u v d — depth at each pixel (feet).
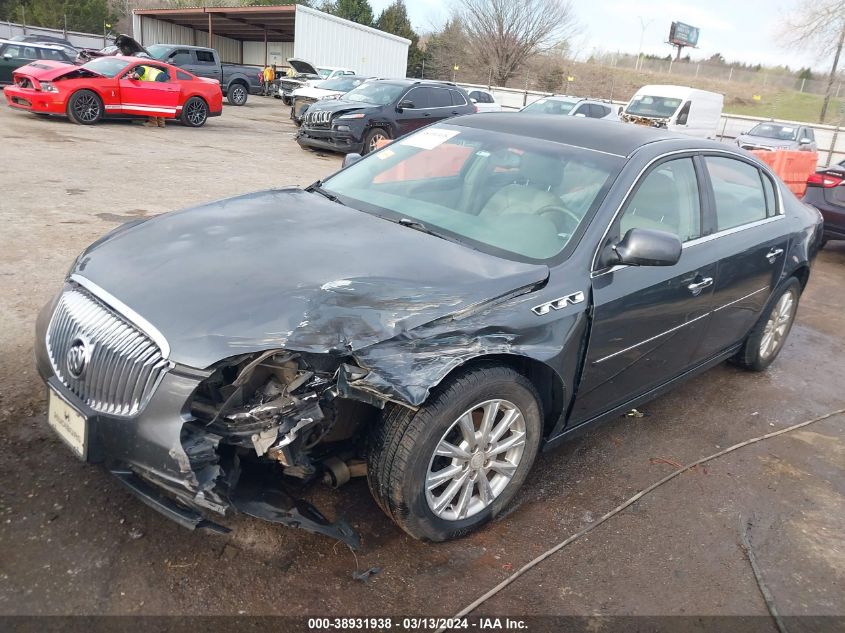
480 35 156.04
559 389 9.72
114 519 8.81
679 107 65.31
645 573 9.14
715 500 11.06
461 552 9.12
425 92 47.78
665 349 11.88
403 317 8.02
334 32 99.40
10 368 12.28
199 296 8.01
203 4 190.19
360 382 7.59
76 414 7.89
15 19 147.23
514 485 9.78
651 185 11.31
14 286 16.06
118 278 8.60
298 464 7.98
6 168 29.48
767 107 143.84
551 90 158.92
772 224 14.55
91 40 130.11
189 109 53.42
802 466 12.50
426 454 8.27
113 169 32.09
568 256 9.88
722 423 13.92
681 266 11.44
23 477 9.37
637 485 11.25
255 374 7.71
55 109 45.96
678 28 205.05
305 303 7.89
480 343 8.36
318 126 44.14
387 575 8.51
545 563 9.11
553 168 11.38
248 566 8.36
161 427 7.34
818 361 18.13
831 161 92.84
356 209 11.30
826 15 107.04
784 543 10.14
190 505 7.51
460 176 11.90
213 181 31.73
